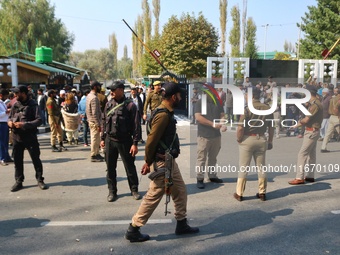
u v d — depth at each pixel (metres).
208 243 3.99
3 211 5.03
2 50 34.47
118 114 5.33
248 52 51.59
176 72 29.14
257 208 5.08
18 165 6.03
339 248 3.83
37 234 4.24
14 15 36.91
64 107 10.62
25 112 5.89
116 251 3.81
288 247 3.86
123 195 5.74
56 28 39.34
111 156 5.43
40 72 19.88
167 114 3.88
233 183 6.36
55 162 8.24
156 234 4.25
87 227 4.45
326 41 28.34
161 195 3.99
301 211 4.95
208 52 30.06
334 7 29.33
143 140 11.32
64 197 5.65
